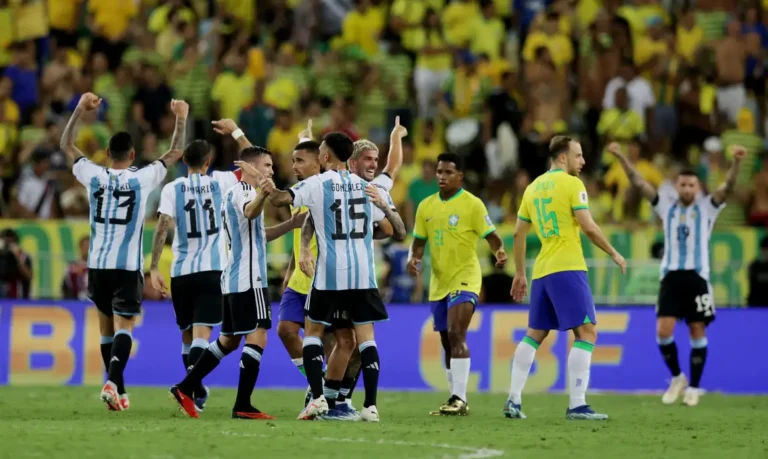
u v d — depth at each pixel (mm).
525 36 77375
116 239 36344
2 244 54969
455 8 76188
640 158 67188
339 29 78375
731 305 55781
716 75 72750
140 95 69875
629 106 69812
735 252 58375
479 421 35000
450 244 38281
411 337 53250
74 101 70188
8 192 64000
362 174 35812
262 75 72375
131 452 25000
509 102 67812
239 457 24500
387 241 56469
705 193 65625
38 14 76188
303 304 36719
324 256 32844
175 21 76750
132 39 76312
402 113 71375
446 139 69188
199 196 36375
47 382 53219
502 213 62344
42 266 55781
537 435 30266
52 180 62250
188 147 36625
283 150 66188
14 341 53281
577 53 74312
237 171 38406
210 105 72125
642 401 46969
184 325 37281
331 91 73688
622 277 55562
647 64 71875
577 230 36344
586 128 70312
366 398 33406
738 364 52938
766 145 71500
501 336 53062
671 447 28156
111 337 38062
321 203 32812
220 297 36312
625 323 53375
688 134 70000
